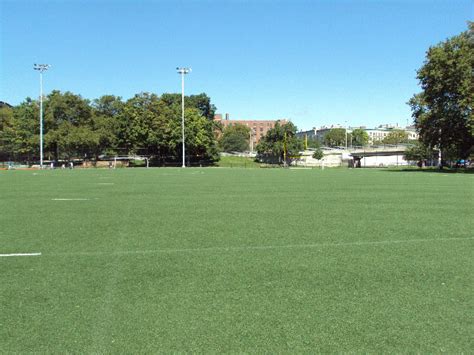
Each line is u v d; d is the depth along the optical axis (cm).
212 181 2572
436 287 464
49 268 548
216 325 364
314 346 326
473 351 319
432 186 2036
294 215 1026
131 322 371
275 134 9244
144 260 587
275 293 445
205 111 11238
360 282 482
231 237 750
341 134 15012
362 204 1259
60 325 366
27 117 7438
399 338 339
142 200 1409
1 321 375
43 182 2486
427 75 4466
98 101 8825
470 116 4097
